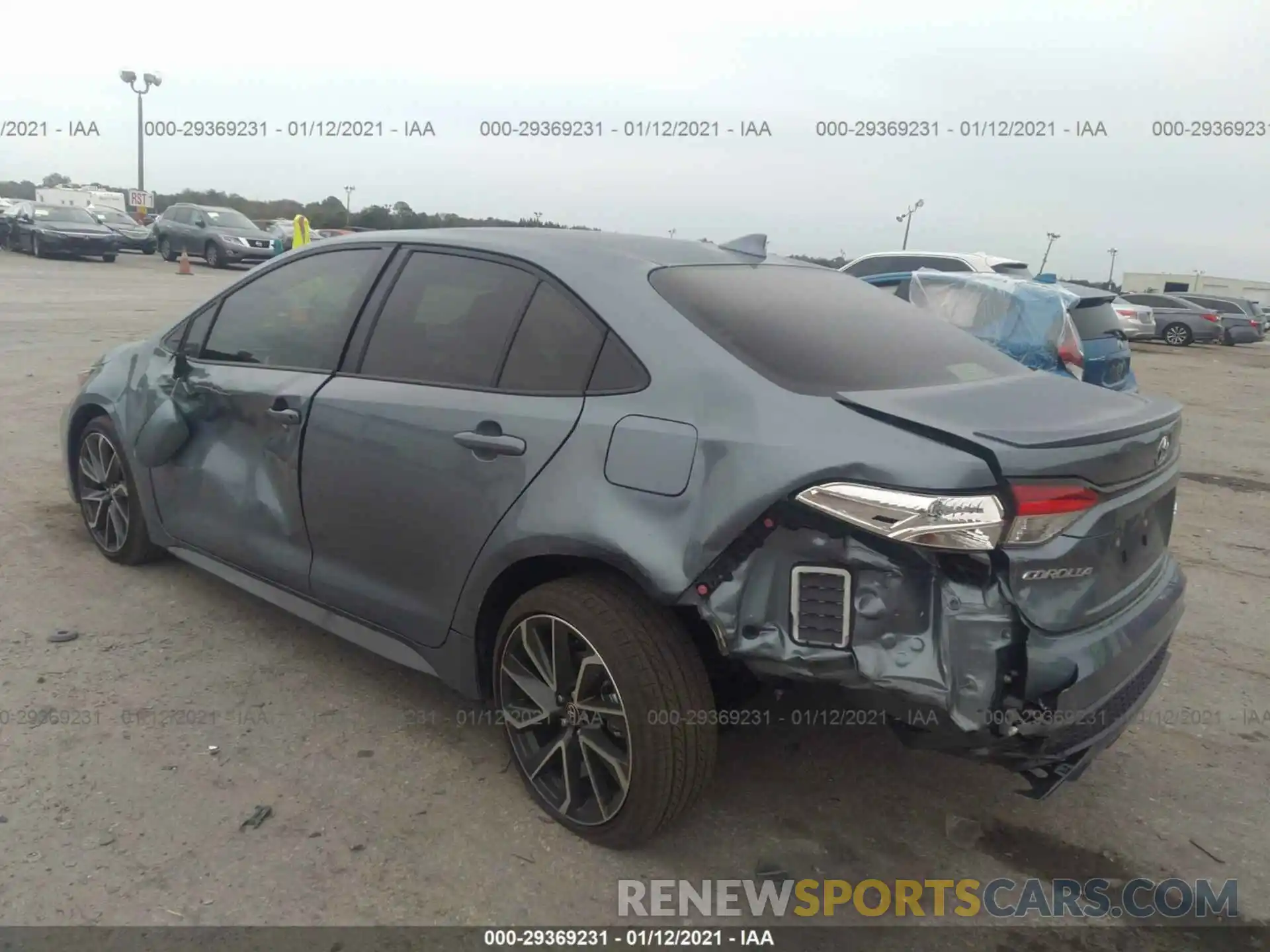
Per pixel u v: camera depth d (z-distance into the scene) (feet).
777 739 11.43
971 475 7.44
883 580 7.58
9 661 12.12
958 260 41.70
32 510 17.67
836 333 9.68
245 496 12.41
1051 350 26.55
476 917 8.35
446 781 10.22
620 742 9.02
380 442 10.50
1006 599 7.63
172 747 10.53
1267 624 15.76
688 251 10.92
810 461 7.73
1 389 28.12
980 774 10.88
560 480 8.96
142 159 117.29
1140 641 8.67
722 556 8.05
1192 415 40.65
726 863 9.21
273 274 13.00
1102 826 10.12
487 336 10.18
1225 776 11.16
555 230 11.35
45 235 81.87
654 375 8.82
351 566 11.14
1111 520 8.24
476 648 10.03
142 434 13.65
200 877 8.58
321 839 9.19
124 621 13.46
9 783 9.71
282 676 12.23
